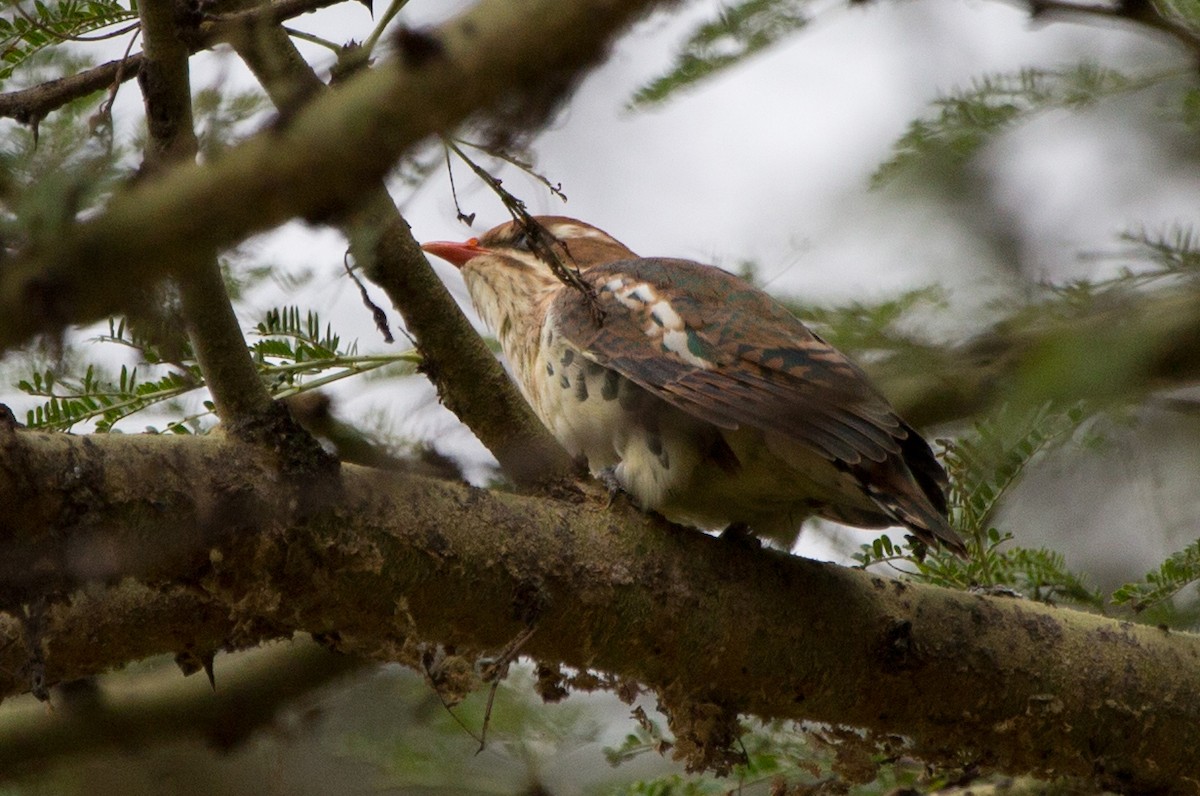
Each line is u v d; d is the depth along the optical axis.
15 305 4.39
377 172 4.64
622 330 11.57
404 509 8.75
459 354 9.92
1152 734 10.72
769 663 9.98
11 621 9.48
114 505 7.85
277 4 8.20
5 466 7.49
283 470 8.34
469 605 8.98
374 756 13.41
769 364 10.82
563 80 4.74
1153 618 11.72
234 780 14.14
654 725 12.11
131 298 4.81
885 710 10.39
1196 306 8.79
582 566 9.38
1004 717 10.54
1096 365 8.21
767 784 12.58
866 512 11.64
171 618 9.45
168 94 7.33
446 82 4.57
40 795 14.09
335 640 9.25
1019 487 11.79
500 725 13.39
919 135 10.55
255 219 4.55
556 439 10.76
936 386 10.94
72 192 4.98
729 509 11.38
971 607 10.53
